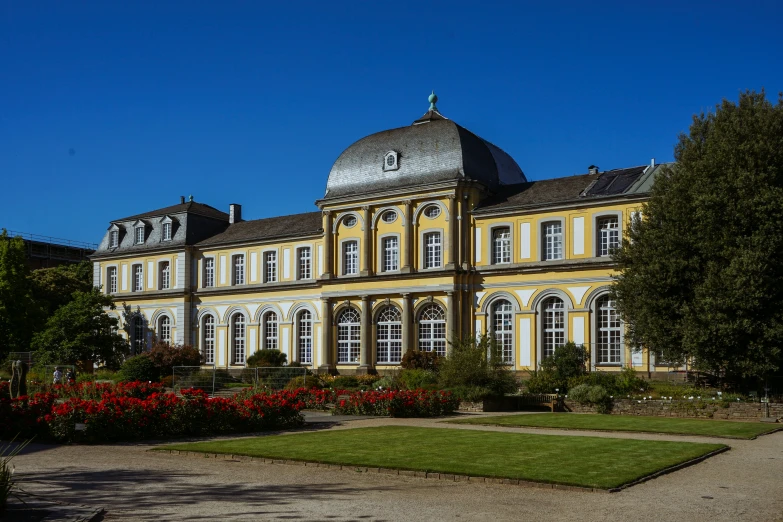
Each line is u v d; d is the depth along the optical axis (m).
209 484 15.26
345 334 56.28
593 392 34.75
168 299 68.31
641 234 37.28
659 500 13.85
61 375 49.34
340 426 27.38
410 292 52.31
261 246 64.19
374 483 15.46
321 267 60.22
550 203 48.38
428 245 52.84
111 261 72.94
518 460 17.98
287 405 26.48
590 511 12.88
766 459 19.30
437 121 55.59
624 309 37.53
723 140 34.47
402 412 31.55
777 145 34.22
